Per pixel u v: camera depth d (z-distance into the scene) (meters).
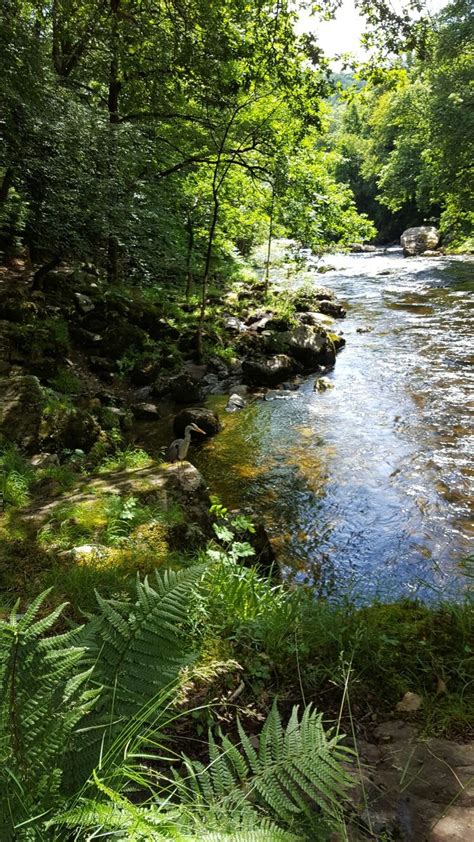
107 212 10.72
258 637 2.77
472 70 24.31
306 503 7.29
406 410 10.38
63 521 4.54
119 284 14.51
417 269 27.69
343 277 27.02
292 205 13.51
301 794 1.65
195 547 4.66
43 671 1.23
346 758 1.56
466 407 10.28
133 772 1.37
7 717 1.18
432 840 1.62
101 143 10.62
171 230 14.66
